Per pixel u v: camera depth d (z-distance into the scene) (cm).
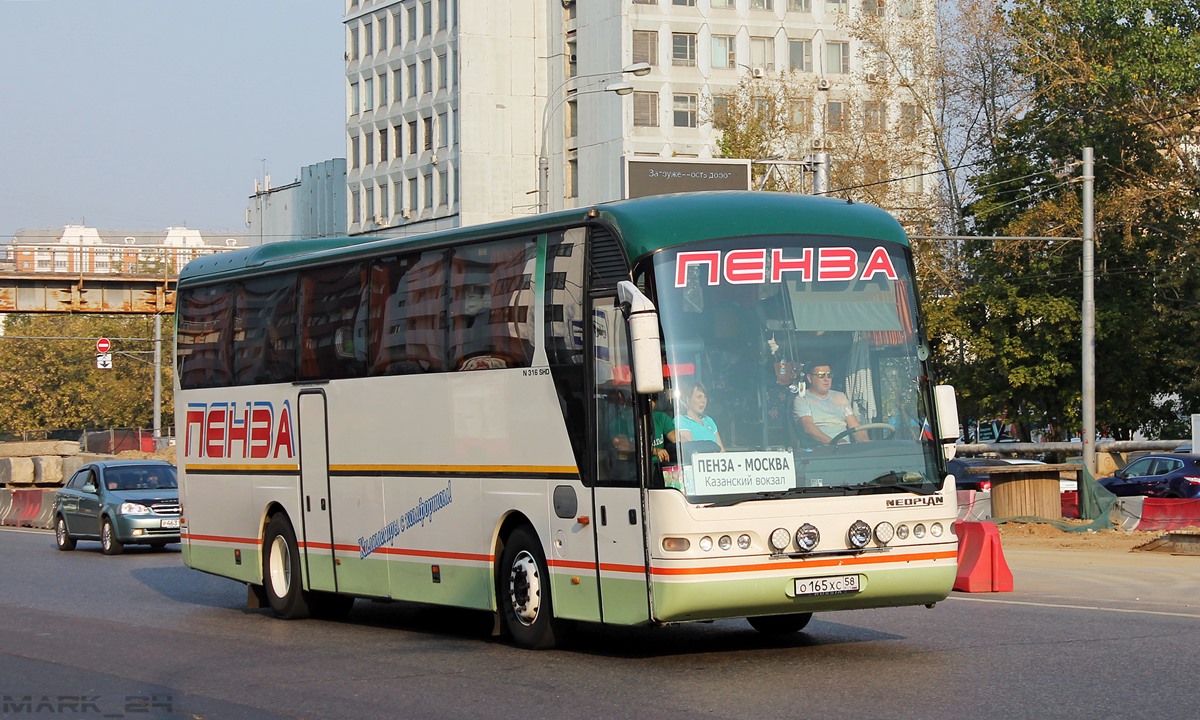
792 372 1153
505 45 8806
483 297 1353
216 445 1822
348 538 1555
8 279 5962
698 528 1104
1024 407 5362
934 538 1172
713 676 1118
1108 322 5034
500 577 1333
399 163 9488
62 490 3159
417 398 1441
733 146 6116
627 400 1156
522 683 1119
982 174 5469
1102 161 5159
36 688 1166
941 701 979
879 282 1202
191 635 1527
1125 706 950
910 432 1182
